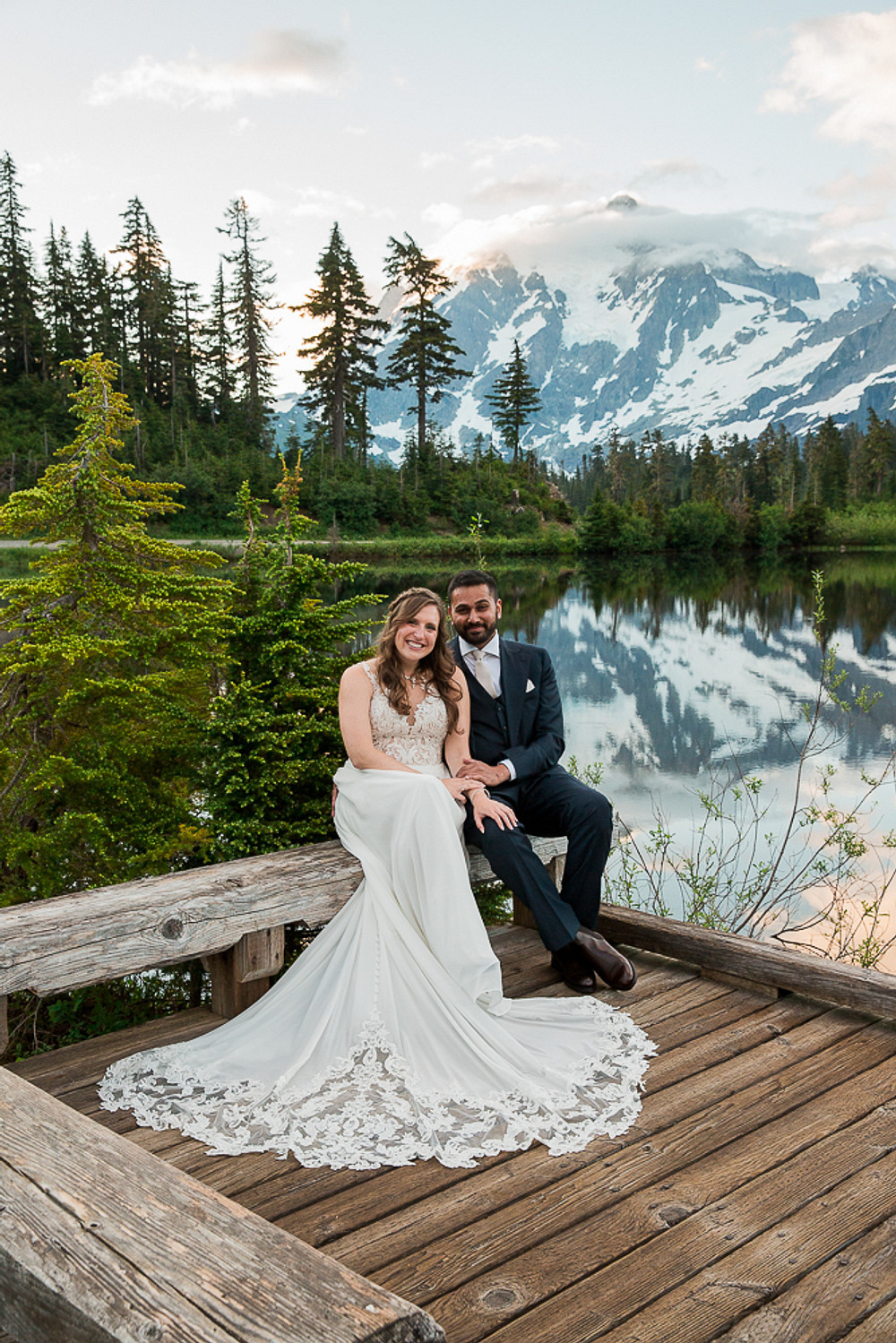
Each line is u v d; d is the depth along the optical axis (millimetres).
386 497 61156
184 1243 1205
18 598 4527
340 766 3992
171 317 73062
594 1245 1896
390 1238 1922
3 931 2482
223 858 4145
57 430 58938
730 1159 2201
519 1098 2467
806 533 79500
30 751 4465
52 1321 1181
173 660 4574
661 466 120375
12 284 68438
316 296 66188
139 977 4344
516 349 78688
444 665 3340
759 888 5754
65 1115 1592
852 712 12695
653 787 9070
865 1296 1748
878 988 2912
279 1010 2818
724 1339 1648
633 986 3188
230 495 53656
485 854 3236
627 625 24672
